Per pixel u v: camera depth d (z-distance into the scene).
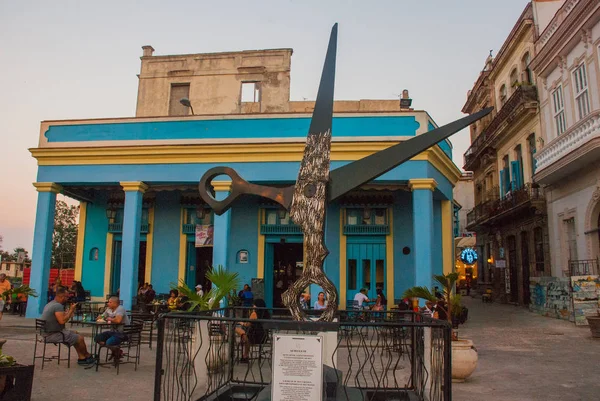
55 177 14.45
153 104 21.42
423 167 12.93
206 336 7.49
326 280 5.80
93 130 14.58
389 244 15.26
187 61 21.53
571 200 16.27
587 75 14.82
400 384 7.32
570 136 14.84
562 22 15.90
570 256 16.77
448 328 4.71
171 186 14.88
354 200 15.47
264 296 15.23
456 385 7.44
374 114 13.37
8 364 5.75
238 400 5.82
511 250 23.38
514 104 20.27
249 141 13.63
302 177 6.16
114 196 16.66
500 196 23.56
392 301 14.91
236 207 16.06
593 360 9.39
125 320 9.02
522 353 10.17
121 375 7.89
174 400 6.27
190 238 16.20
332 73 6.41
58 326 8.42
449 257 15.21
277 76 21.05
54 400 6.43
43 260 14.18
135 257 13.77
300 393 4.32
